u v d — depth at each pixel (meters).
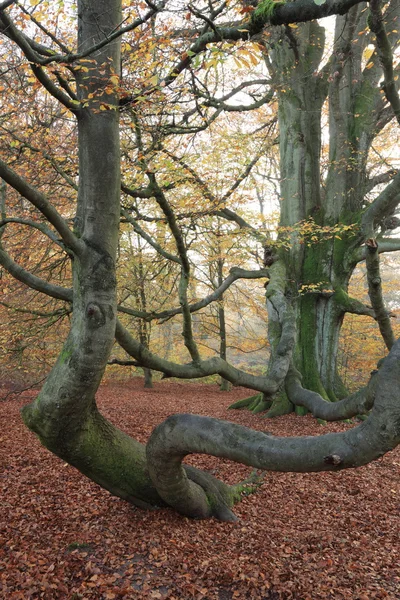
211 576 4.22
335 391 11.80
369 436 2.99
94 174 4.09
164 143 6.77
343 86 11.70
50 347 12.52
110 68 3.98
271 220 12.24
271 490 6.60
